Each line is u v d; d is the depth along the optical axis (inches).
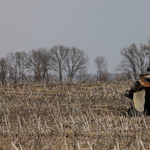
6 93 2113.7
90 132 1233.4
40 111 1525.6
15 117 1488.7
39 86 2379.4
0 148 1097.4
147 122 1348.4
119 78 2263.8
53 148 1063.0
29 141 1163.3
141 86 1471.5
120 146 1046.4
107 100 1796.3
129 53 6914.4
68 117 1401.3
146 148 981.8
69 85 2266.2
